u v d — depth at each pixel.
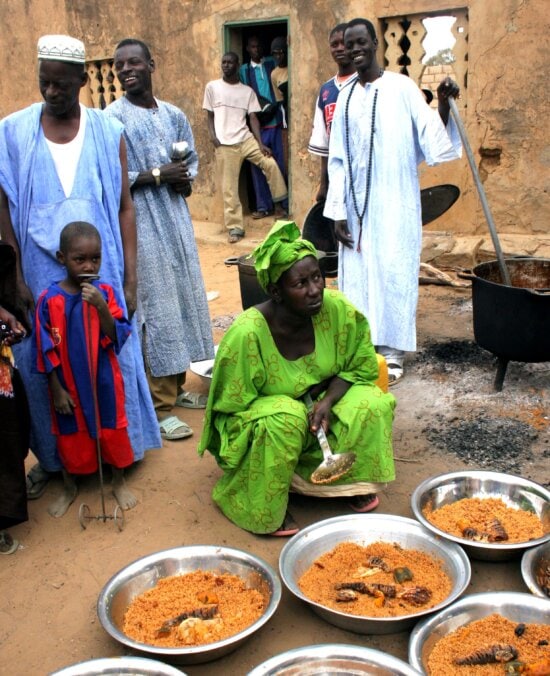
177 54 9.54
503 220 7.51
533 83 7.02
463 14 7.39
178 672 2.36
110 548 3.29
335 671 2.41
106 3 10.08
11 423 3.14
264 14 8.62
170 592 2.89
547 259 4.80
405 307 4.88
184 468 3.97
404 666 2.36
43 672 2.62
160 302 4.29
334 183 4.97
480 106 7.32
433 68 7.69
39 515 3.57
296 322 3.29
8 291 3.14
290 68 8.53
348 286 5.09
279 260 3.08
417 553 3.05
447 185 5.23
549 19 6.80
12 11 11.51
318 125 6.46
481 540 3.10
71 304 3.33
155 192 4.27
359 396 3.33
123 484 3.66
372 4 7.75
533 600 2.68
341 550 3.09
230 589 2.91
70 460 3.48
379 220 4.84
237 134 8.96
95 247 3.21
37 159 3.39
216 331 6.18
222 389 3.35
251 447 3.23
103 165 3.50
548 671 2.39
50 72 3.19
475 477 3.48
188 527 3.43
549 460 3.87
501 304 4.27
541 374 4.88
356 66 4.75
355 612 2.76
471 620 2.66
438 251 7.39
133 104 4.24
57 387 3.34
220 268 8.30
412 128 4.75
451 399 4.62
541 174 7.21
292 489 3.48
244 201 9.90
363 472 3.35
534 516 3.28
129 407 3.76
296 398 3.41
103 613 2.67
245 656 2.65
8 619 2.89
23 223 3.44
